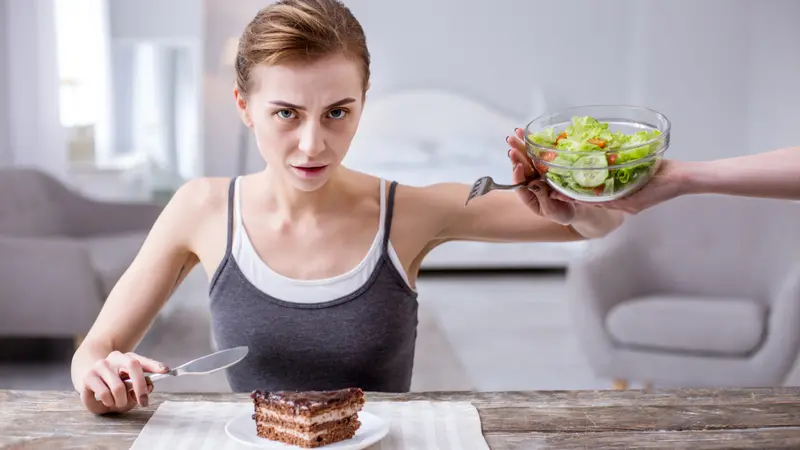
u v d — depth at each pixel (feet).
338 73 4.01
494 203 5.05
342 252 4.71
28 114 17.15
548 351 12.19
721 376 9.41
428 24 18.92
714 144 18.75
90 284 11.33
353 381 4.78
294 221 4.72
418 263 5.09
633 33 18.93
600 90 19.21
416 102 18.84
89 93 17.35
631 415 4.16
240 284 4.70
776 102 17.99
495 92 19.19
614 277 10.22
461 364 11.59
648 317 9.63
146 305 4.80
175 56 17.52
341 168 4.89
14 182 13.28
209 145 14.78
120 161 17.57
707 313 9.53
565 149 3.93
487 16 18.93
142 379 4.04
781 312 9.18
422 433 3.91
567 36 19.02
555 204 4.48
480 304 14.55
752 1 18.08
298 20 3.99
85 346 4.58
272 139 4.14
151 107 17.54
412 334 4.96
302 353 4.71
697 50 18.51
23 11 16.92
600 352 9.83
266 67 4.02
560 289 15.55
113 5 17.29
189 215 4.87
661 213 10.72
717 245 10.61
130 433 3.94
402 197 4.90
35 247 11.19
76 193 13.61
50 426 4.02
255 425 3.94
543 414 4.17
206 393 4.49
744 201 10.54
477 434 3.90
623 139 3.95
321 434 3.66
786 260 10.33
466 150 18.58
